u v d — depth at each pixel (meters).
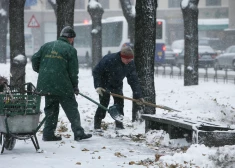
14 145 14.12
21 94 13.38
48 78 15.12
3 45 65.31
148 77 19.47
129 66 17.22
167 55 74.81
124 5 49.78
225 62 63.03
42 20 134.38
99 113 18.02
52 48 15.24
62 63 15.15
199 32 110.94
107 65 17.27
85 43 80.44
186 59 38.91
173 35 130.00
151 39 19.47
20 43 27.77
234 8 100.00
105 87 17.75
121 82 17.81
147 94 19.45
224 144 13.71
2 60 65.44
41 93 13.93
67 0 27.06
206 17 131.75
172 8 129.75
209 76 51.69
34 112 13.55
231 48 63.59
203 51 68.25
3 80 13.53
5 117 13.25
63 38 15.52
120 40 69.50
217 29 108.75
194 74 38.69
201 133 13.67
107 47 72.56
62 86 15.17
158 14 130.12
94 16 50.38
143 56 19.45
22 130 13.49
